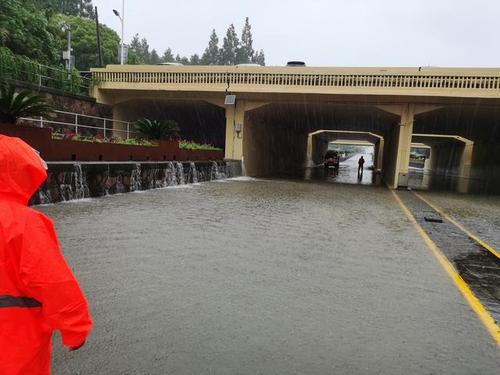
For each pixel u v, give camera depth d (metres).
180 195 12.91
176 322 3.77
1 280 1.51
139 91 21.95
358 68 19.42
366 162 75.75
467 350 3.48
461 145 42.53
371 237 7.99
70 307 1.57
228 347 3.35
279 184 19.61
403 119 20.52
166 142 16.75
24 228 1.53
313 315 4.07
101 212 9.03
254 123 25.31
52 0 41.00
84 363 3.01
